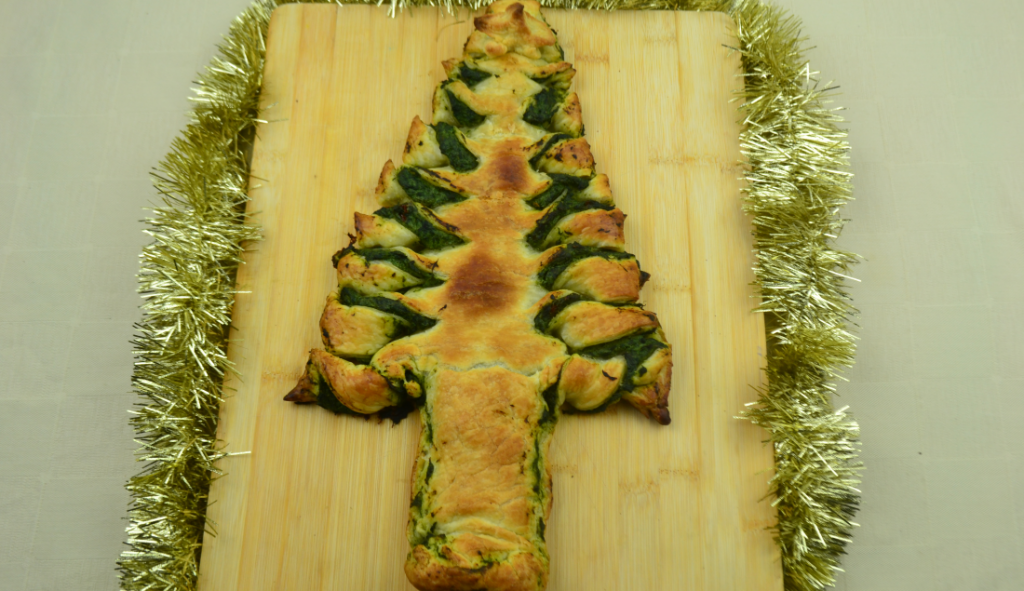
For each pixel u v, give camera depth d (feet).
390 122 2.17
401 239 1.99
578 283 1.97
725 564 1.94
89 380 2.15
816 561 1.94
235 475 1.96
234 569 1.92
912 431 2.14
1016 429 2.14
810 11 2.41
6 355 2.16
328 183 2.13
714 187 2.14
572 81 2.20
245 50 2.21
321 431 1.98
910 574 2.08
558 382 1.89
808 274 2.03
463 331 1.90
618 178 2.14
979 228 2.25
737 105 2.19
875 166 2.29
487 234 1.98
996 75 2.36
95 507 2.09
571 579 1.92
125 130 2.31
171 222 2.04
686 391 2.02
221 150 2.12
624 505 1.96
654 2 2.29
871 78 2.35
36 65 2.36
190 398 1.95
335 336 1.94
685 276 2.08
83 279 2.21
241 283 2.06
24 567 2.06
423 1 2.24
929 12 2.40
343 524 1.94
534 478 1.83
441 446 1.83
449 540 1.76
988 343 2.19
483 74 2.12
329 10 2.23
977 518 2.10
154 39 2.39
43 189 2.27
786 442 1.94
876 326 2.20
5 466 2.10
